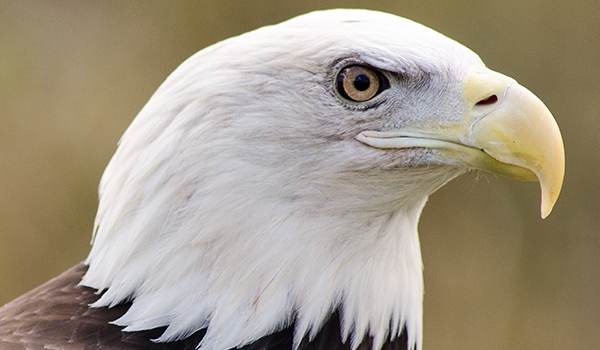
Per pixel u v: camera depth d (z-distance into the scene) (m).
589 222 20.62
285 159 8.23
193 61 8.45
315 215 8.41
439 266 20.36
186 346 8.33
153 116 8.45
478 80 8.40
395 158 8.42
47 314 8.52
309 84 8.22
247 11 21.55
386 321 8.97
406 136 8.42
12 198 19.66
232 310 8.29
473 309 20.14
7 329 8.36
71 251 19.69
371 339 8.91
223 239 8.20
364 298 8.75
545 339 20.11
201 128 8.20
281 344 8.46
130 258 8.44
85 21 21.73
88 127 20.61
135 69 21.52
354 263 8.65
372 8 21.19
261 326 8.36
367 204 8.55
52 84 20.97
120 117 20.92
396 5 21.11
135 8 22.06
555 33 21.02
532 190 20.41
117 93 21.16
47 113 20.55
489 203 20.53
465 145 8.38
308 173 8.29
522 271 20.41
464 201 20.53
